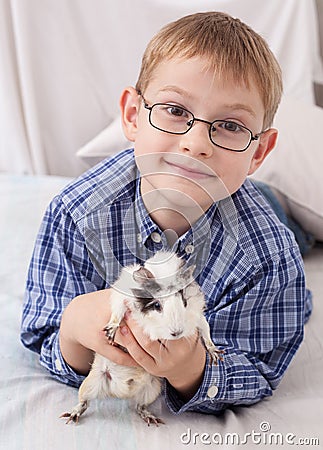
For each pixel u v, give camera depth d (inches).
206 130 34.8
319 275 57.5
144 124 36.3
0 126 78.1
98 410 36.7
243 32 38.4
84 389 35.3
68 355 38.1
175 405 37.6
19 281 51.7
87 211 36.0
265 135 40.2
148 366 33.0
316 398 40.5
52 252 42.6
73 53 77.4
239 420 38.0
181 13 77.0
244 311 40.7
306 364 44.3
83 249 41.1
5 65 75.7
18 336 44.8
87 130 80.5
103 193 36.4
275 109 39.8
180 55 35.9
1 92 76.5
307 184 60.3
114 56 78.3
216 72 35.0
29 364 42.2
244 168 36.6
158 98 35.8
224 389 37.5
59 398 38.3
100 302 35.3
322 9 83.8
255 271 40.1
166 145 35.1
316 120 65.5
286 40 78.0
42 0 74.8
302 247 60.6
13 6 73.5
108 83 79.2
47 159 80.4
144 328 30.5
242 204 41.8
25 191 67.0
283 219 58.9
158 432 35.3
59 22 76.0
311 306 50.1
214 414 39.4
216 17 39.9
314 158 61.6
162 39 38.0
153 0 76.4
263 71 36.9
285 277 40.9
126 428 35.4
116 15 76.7
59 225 41.6
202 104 34.9
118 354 33.4
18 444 34.0
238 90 35.2
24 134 78.8
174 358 33.0
